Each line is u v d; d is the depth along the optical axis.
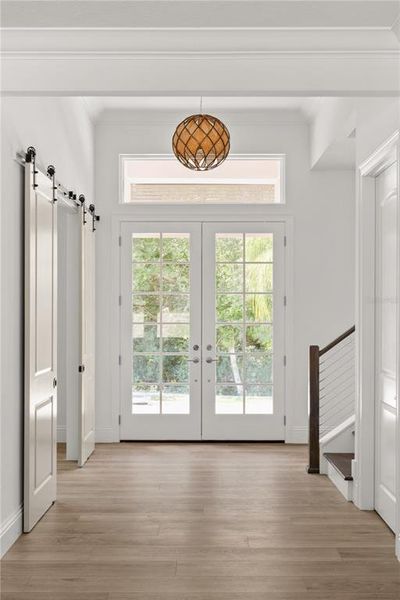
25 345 4.50
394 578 3.79
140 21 3.71
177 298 7.61
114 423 7.56
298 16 3.64
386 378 4.66
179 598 3.52
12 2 3.46
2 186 4.14
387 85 3.95
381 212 4.83
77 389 6.68
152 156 7.57
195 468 6.33
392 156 4.36
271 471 6.22
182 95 4.05
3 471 4.17
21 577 3.79
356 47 3.93
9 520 4.29
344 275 7.56
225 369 7.60
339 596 3.55
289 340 7.55
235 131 7.53
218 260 7.60
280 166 7.60
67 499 5.32
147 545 4.29
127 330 7.59
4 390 4.20
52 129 5.48
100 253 7.56
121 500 5.28
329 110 6.33
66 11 3.57
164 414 7.59
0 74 3.97
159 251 7.60
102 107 7.23
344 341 7.54
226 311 7.60
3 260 4.17
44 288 4.95
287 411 7.54
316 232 7.57
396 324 4.28
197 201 7.63
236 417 7.57
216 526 4.65
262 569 3.90
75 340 6.66
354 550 4.21
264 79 3.96
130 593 3.58
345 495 5.34
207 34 3.90
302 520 4.79
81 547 4.25
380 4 3.48
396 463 4.20
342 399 7.54
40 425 4.81
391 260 4.54
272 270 7.58
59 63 3.98
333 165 7.26
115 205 7.57
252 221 7.57
